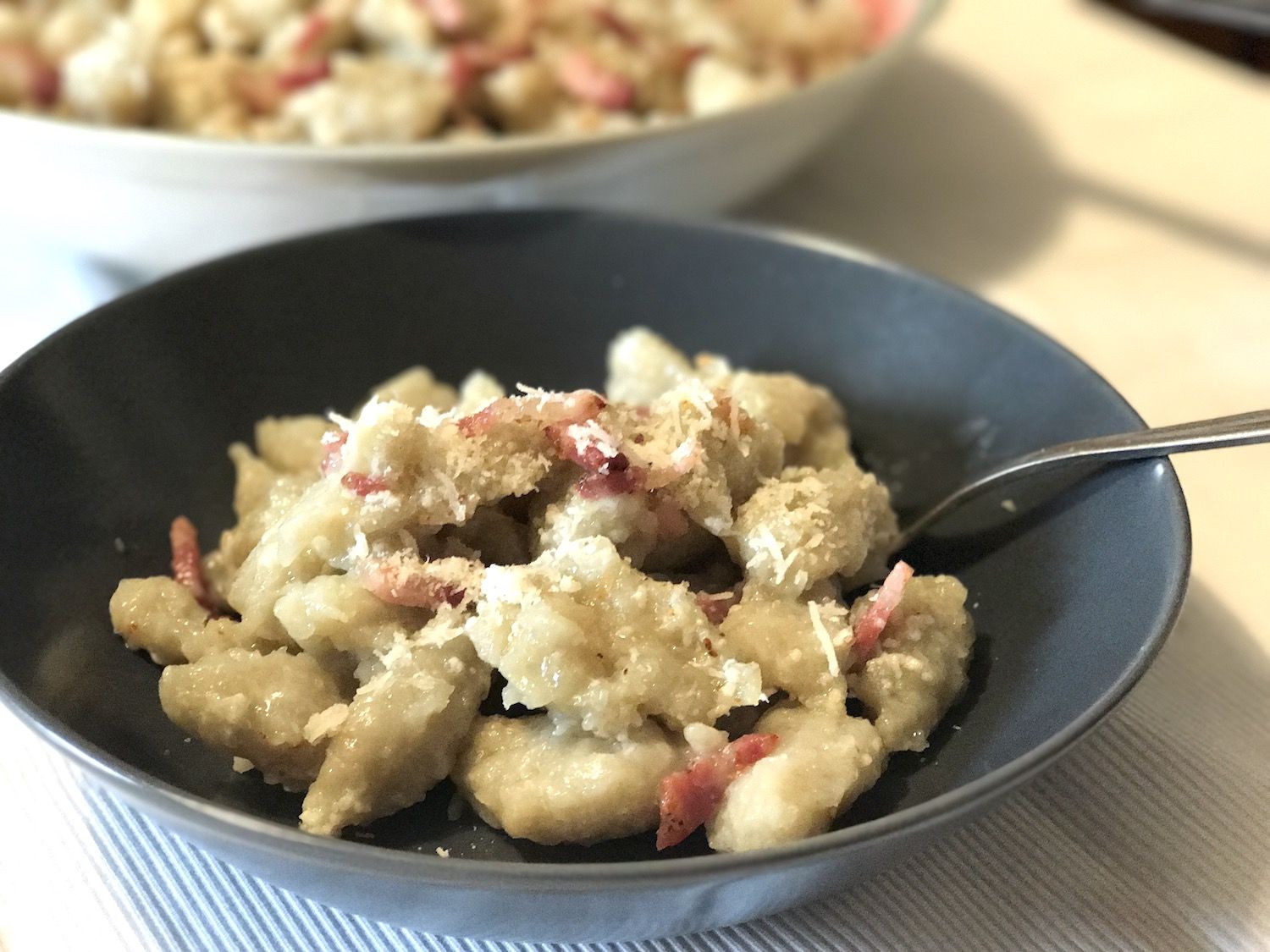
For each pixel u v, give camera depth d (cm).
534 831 21
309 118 39
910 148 45
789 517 24
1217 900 22
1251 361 35
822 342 31
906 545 27
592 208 32
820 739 21
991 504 27
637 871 17
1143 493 24
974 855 22
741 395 27
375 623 23
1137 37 52
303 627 23
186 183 33
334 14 43
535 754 22
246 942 21
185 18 43
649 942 21
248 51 44
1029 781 20
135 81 39
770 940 21
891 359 30
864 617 24
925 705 23
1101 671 21
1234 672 26
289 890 20
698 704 22
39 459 25
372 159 32
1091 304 38
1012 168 44
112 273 38
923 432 29
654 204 37
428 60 42
